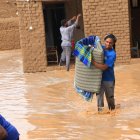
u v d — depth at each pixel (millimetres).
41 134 8766
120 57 19094
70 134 8641
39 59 19141
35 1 18875
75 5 22656
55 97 12742
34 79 16828
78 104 11562
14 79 17234
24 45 19078
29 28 18984
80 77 10273
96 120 9672
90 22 18938
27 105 11812
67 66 18562
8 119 10242
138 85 13664
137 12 24438
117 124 9188
